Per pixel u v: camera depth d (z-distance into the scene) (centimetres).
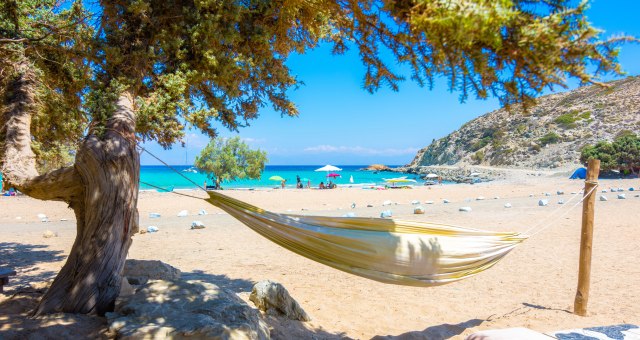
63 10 535
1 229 1401
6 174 466
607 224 1330
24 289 505
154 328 335
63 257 955
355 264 423
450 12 208
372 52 385
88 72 496
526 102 257
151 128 484
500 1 208
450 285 748
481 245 471
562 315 589
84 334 352
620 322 557
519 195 2670
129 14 477
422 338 495
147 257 962
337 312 597
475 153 10900
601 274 800
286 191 3203
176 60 517
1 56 521
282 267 874
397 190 3250
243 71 539
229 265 889
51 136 659
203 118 517
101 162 406
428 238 441
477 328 541
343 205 2302
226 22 509
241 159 4425
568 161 7419
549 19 222
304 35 567
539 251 1004
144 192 3064
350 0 356
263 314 521
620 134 7625
